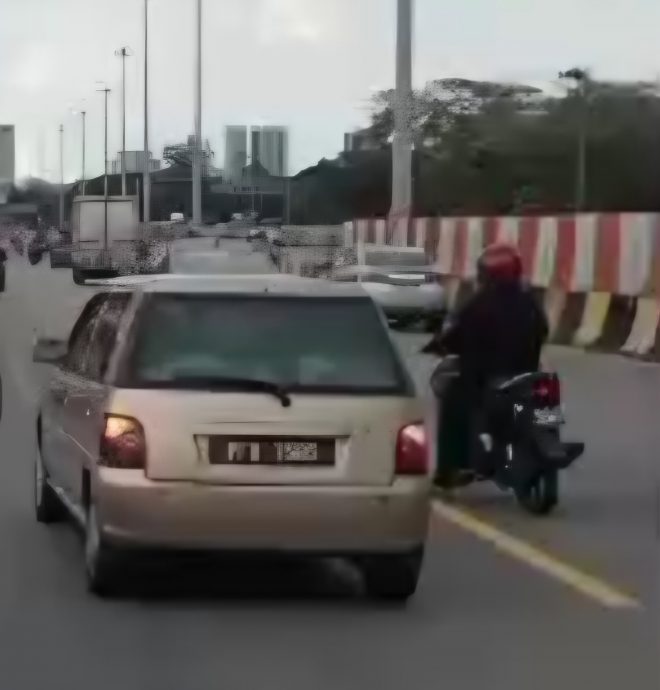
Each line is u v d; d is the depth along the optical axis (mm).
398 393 7352
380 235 39625
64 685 6105
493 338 10602
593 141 53656
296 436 7145
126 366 7352
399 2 37500
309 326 7508
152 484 7059
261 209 93000
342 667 6426
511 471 10430
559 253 26078
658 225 22625
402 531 7199
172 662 6477
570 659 6617
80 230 52750
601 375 20125
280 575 8258
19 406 16688
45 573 8258
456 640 6922
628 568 8555
